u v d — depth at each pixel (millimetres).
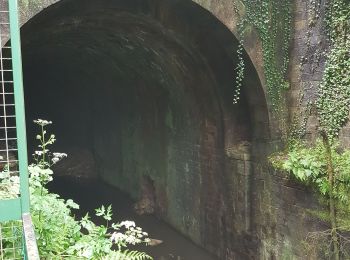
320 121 7336
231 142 8961
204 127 9836
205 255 10016
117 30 9359
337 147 7023
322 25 7254
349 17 6785
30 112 20406
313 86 7488
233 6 7398
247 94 8273
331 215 6289
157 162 12719
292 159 6984
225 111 8867
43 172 4543
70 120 19891
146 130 13336
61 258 4004
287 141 7945
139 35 9203
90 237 4402
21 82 3176
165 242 10914
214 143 9484
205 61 8539
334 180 6297
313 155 6930
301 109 7738
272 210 7805
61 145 20547
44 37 9336
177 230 11609
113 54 11648
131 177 14992
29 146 20500
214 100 9102
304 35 7617
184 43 8508
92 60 13328
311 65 7508
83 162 19625
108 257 4027
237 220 8789
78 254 4051
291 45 7875
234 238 8945
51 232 4152
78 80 16719
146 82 12008
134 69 11805
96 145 18594
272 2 7688
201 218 10266
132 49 10406
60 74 17219
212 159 9625
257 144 8266
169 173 11945
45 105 20266
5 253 3625
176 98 10852
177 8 7656
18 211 3260
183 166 11055
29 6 6086
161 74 10711
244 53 7641
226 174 9109
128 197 15344
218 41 7965
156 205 13062
